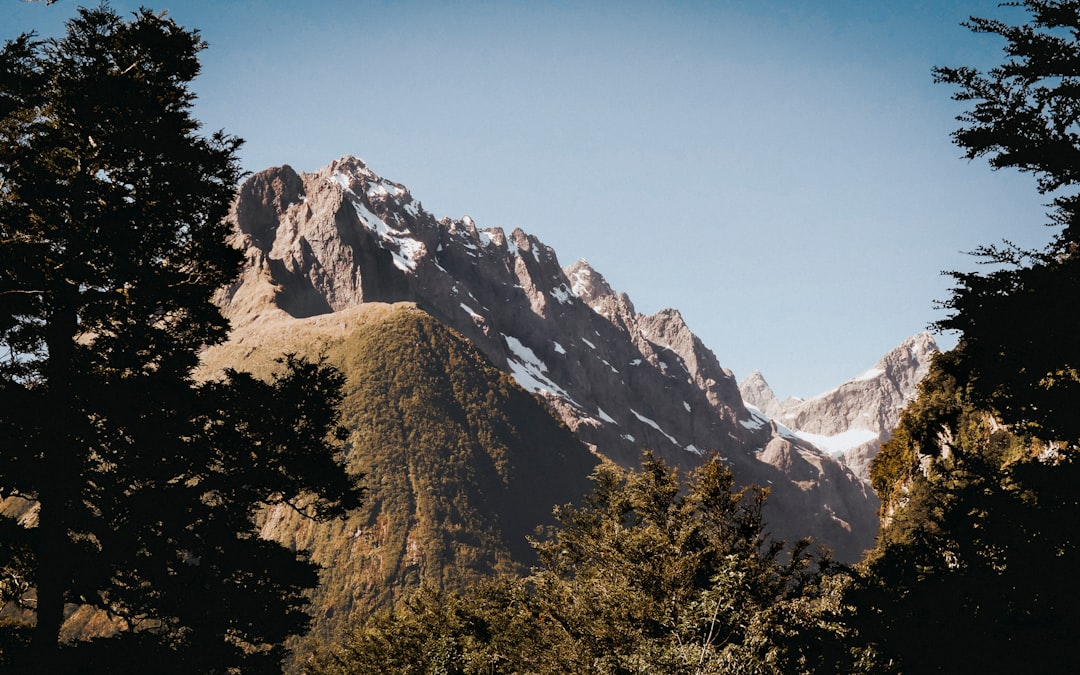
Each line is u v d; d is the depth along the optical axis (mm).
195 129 30391
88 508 25250
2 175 26266
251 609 27125
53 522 23797
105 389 25234
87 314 26750
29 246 24828
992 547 19281
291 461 28531
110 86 27891
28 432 23875
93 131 27719
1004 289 18188
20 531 23891
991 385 19234
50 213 26469
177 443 27094
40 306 25219
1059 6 18172
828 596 26438
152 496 25609
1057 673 16062
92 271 26062
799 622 22375
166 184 28828
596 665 27312
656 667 22797
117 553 24688
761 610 26500
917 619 18594
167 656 24938
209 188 29562
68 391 24906
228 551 27375
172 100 29875
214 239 29828
